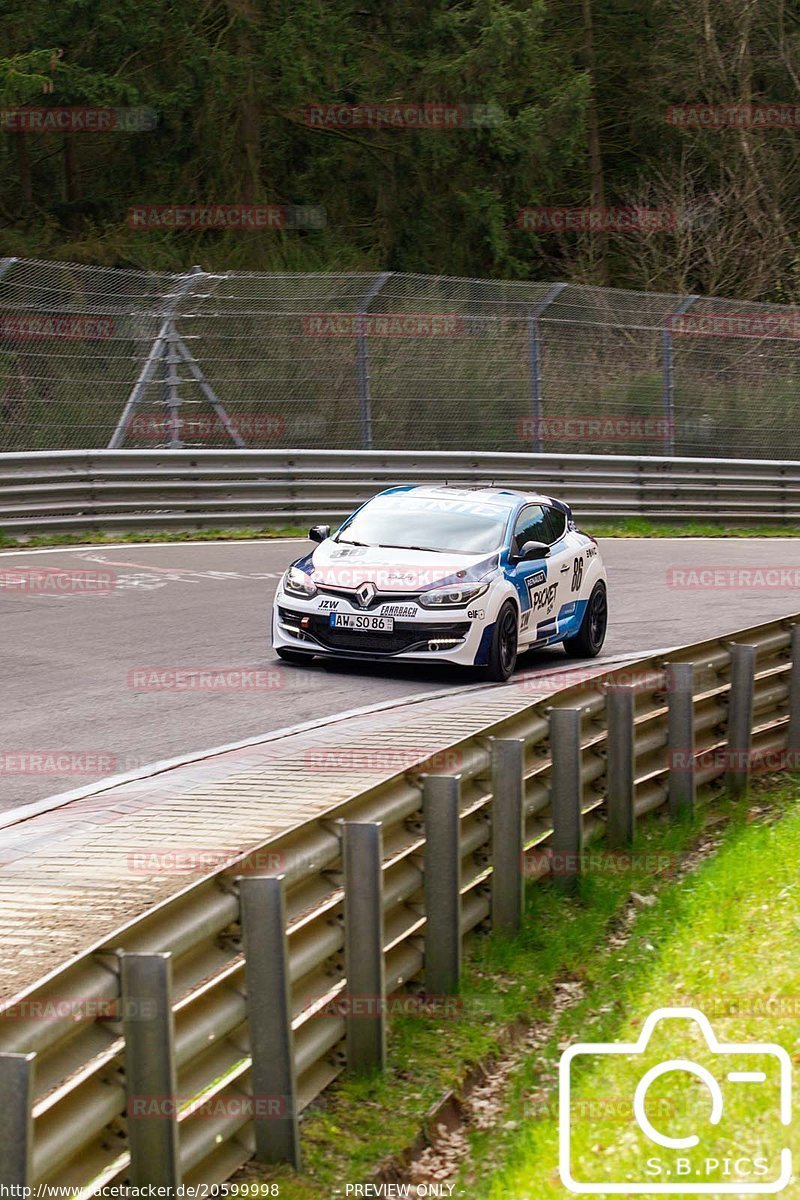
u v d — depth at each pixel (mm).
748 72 141375
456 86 117312
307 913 18453
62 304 73625
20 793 29453
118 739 34438
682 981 21562
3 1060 12719
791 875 25812
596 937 25141
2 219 117938
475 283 86125
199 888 16109
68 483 70875
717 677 35125
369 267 118938
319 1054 18125
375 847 18812
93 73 107938
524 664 47094
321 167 123688
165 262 108312
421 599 41469
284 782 29062
